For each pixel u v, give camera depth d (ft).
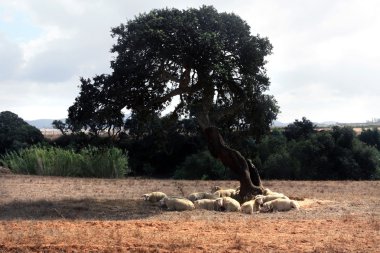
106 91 54.34
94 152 64.90
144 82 55.72
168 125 67.21
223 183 90.53
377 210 52.16
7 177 91.15
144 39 53.52
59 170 103.40
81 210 51.39
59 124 165.99
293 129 175.22
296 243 32.32
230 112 61.98
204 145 159.74
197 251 29.63
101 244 31.30
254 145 142.00
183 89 58.03
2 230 35.78
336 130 149.28
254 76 60.44
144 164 157.58
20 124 175.22
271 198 53.67
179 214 49.01
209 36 53.16
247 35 59.11
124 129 61.00
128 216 47.67
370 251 30.17
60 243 31.37
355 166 141.08
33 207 52.21
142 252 29.37
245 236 34.78
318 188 78.84
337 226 40.06
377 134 181.98
